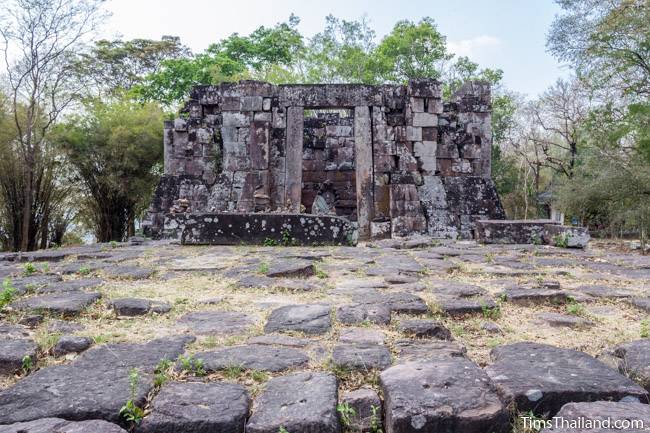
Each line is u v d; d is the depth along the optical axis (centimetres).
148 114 2655
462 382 271
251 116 1708
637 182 1706
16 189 2303
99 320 421
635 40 1761
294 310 439
